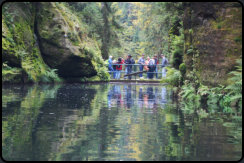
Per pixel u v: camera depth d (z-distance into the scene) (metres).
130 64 28.53
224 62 10.63
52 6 23.61
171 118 6.97
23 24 21.47
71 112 7.73
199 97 10.98
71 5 28.98
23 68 19.14
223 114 7.69
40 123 6.16
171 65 16.34
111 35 31.47
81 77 25.12
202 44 11.52
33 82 20.05
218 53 10.85
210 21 11.21
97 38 30.91
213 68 11.02
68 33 23.53
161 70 28.98
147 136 5.12
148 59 28.48
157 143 4.66
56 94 12.84
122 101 10.63
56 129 5.61
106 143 4.65
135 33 53.09
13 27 20.11
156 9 24.14
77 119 6.70
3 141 4.67
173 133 5.35
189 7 13.09
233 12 10.66
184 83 12.96
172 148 4.40
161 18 23.20
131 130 5.58
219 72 10.77
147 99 11.46
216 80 10.84
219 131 5.54
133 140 4.84
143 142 4.73
